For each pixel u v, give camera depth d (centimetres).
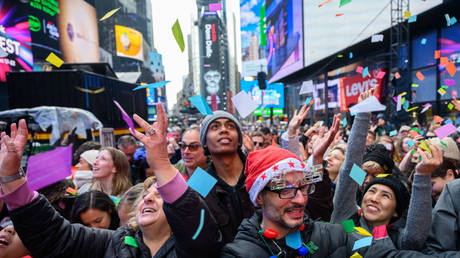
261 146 411
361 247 117
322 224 128
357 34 1414
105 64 805
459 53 959
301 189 114
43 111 459
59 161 108
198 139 240
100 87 700
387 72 1298
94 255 132
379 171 213
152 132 105
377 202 151
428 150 133
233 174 171
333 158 245
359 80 1478
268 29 3344
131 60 4672
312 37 1962
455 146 196
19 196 109
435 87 1048
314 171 119
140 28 5309
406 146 341
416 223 133
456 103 191
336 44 1625
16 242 138
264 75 1927
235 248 112
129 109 870
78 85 620
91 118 505
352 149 160
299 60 2191
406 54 1130
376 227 143
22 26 1653
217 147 166
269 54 3322
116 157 264
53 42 2216
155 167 105
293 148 207
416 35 1153
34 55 1936
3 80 1479
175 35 100
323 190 155
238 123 175
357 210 164
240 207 161
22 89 623
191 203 106
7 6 1548
